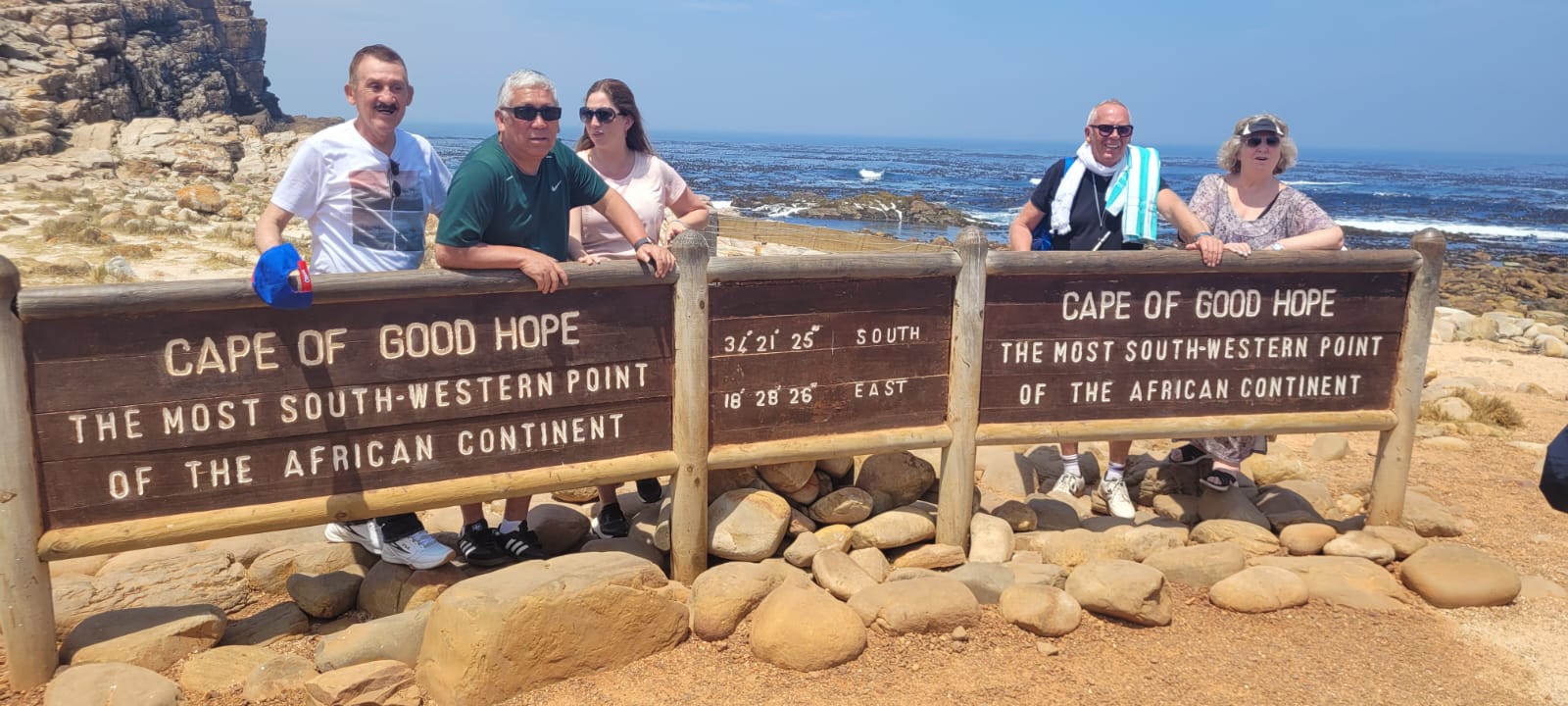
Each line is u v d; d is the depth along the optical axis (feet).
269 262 11.30
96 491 11.55
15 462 11.08
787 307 14.19
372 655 11.92
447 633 11.38
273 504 12.23
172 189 109.91
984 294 14.90
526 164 13.12
